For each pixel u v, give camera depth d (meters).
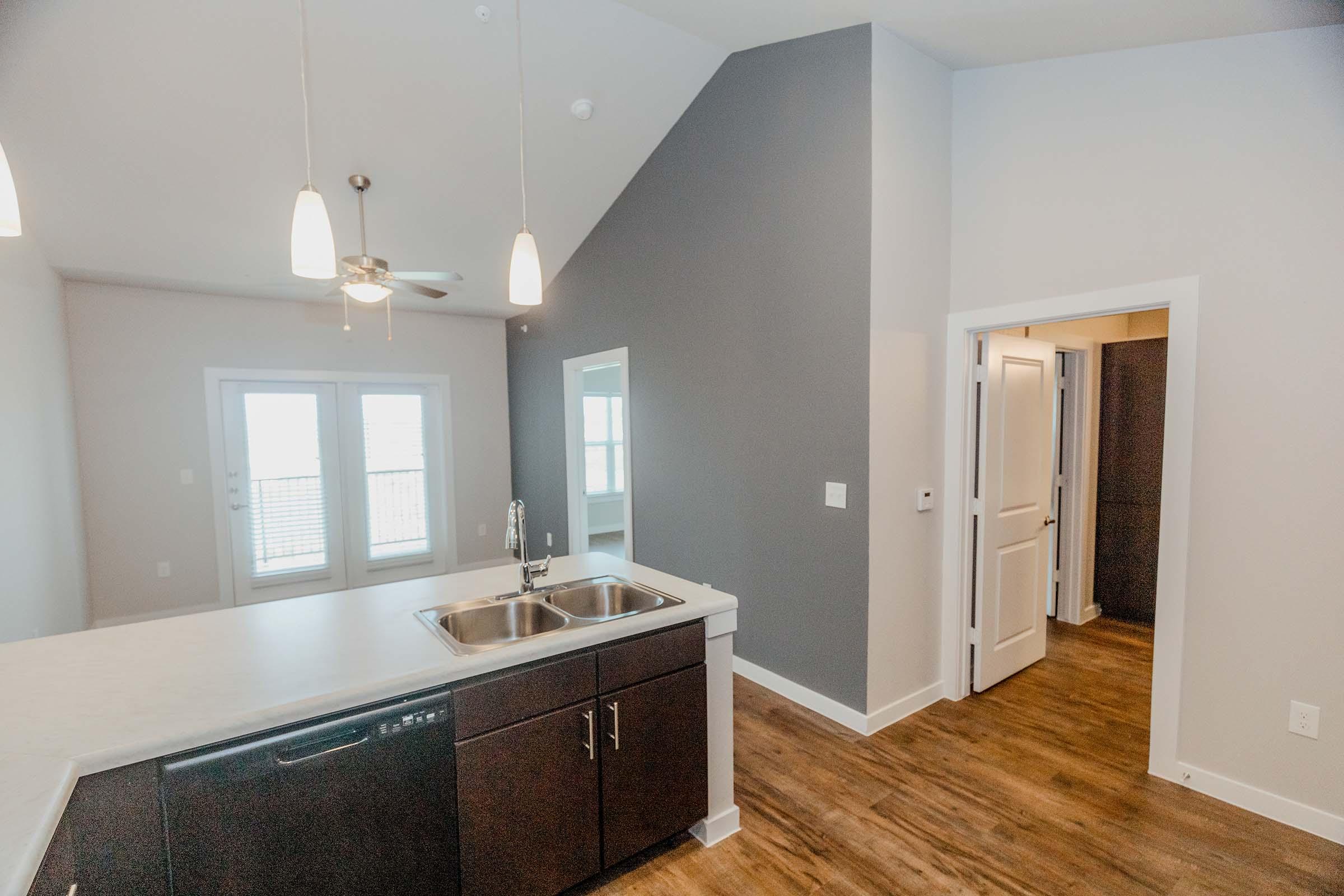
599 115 3.57
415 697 1.46
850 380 2.70
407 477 5.73
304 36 2.81
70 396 4.15
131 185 3.42
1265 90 2.03
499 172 3.88
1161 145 2.27
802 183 2.88
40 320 3.60
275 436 5.07
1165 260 2.27
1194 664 2.23
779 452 3.07
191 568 4.75
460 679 1.51
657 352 3.94
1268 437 2.05
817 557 2.89
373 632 1.73
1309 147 1.95
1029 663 3.40
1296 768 2.03
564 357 5.08
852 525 2.72
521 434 5.97
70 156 3.17
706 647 1.99
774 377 3.08
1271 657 2.06
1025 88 2.65
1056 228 2.57
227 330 4.84
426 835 1.47
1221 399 2.14
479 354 6.06
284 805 1.29
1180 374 2.23
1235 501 2.12
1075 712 2.88
